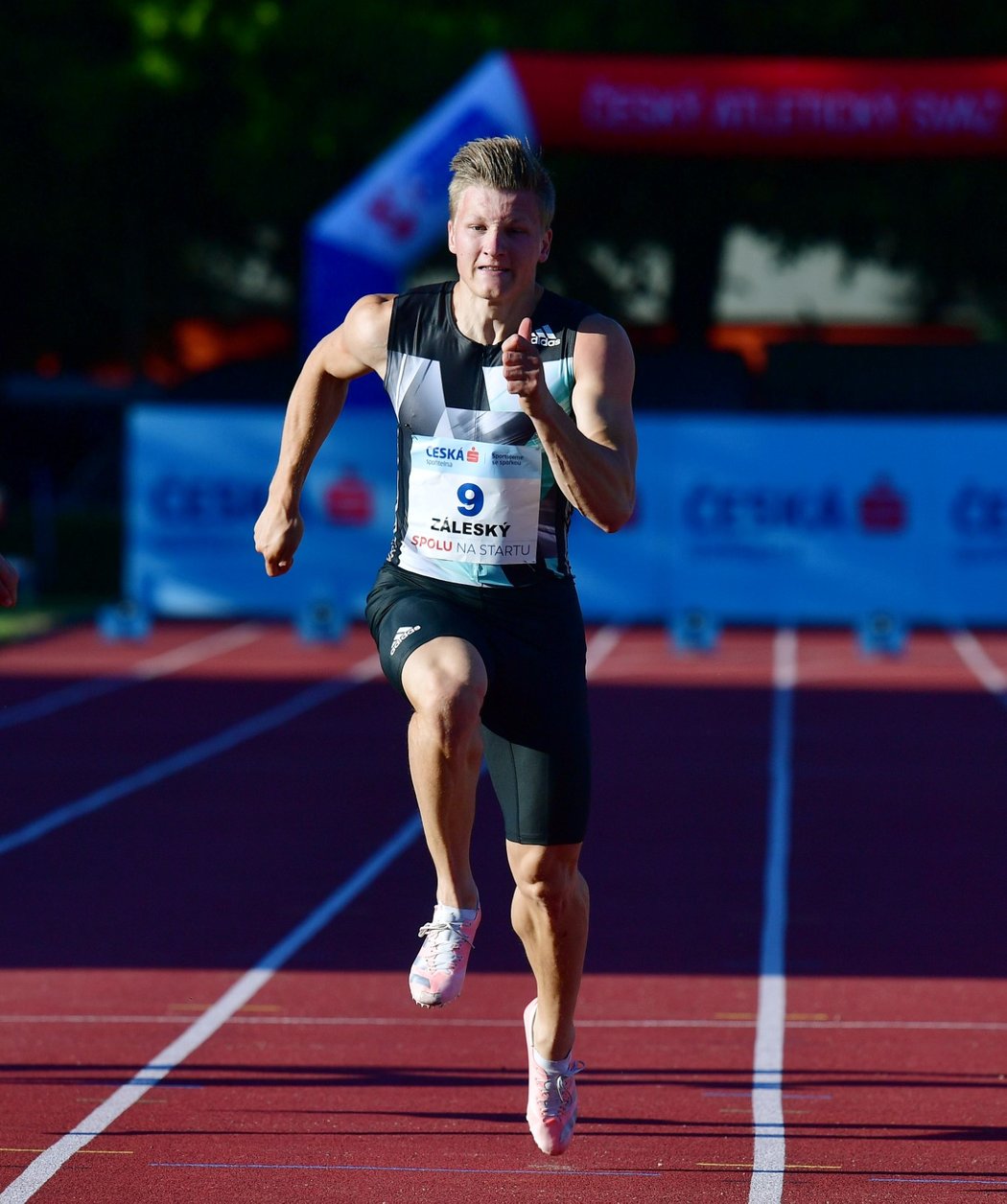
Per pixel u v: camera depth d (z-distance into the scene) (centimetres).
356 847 3328
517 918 1471
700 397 10188
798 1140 1683
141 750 4588
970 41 9494
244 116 9931
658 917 2756
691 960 2477
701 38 9556
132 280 11100
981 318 12775
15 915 2758
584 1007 2212
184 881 3019
